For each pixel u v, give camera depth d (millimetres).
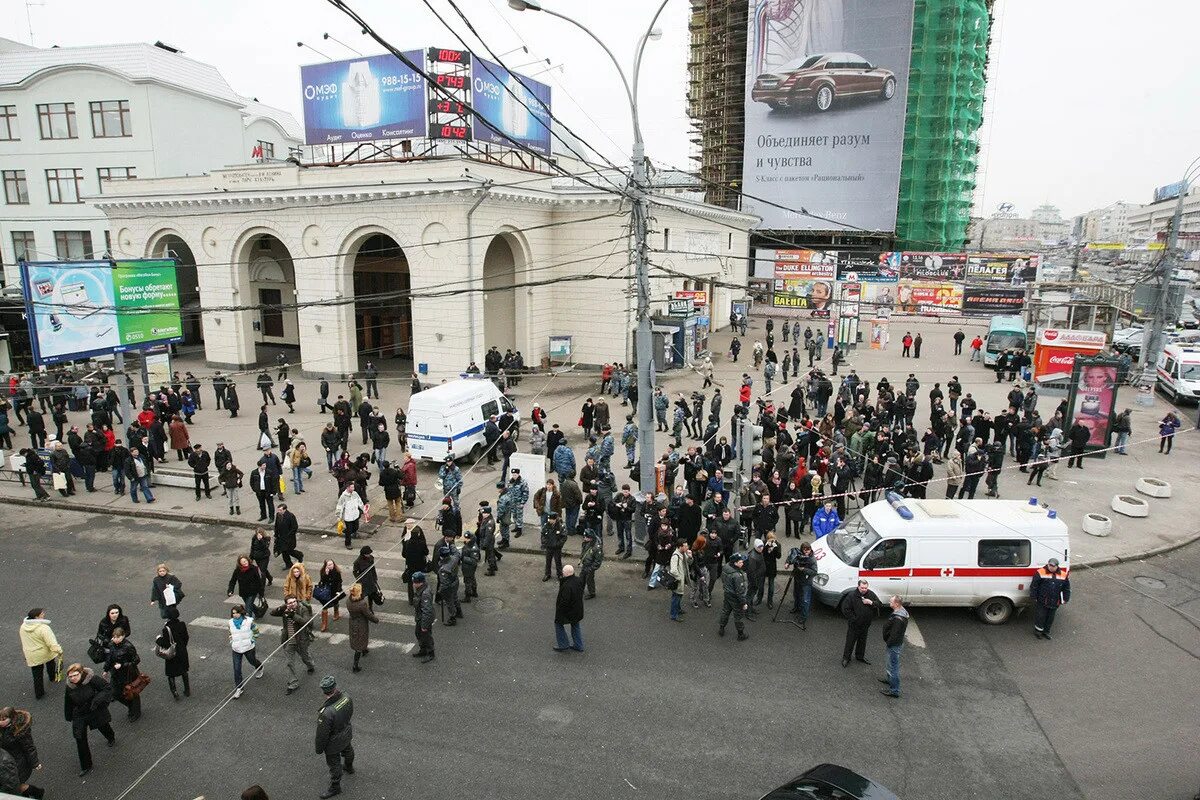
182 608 13828
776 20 60281
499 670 11664
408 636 12812
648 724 10266
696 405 24375
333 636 12828
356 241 32875
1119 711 10570
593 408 24453
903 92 58375
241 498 19656
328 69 32438
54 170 45719
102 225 45719
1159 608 13688
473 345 31453
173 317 24438
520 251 34469
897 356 41156
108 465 22156
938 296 49969
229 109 49375
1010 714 10492
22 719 8594
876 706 10680
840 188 61312
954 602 13180
